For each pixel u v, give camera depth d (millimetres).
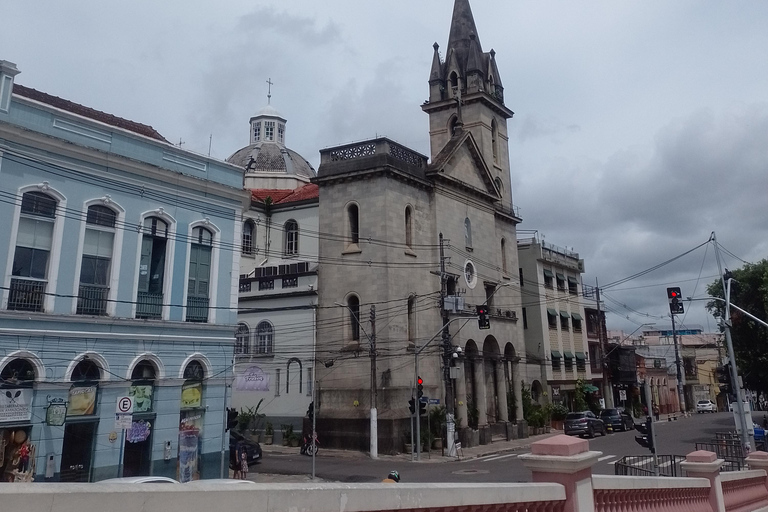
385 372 34219
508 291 47531
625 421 50281
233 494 3611
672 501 10672
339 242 37438
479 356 40688
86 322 18203
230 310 22516
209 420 21391
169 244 20797
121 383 18922
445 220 40594
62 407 17375
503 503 6215
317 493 4145
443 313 34250
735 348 39344
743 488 14594
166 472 19750
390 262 35844
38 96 22438
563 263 59312
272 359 37625
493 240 45750
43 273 17656
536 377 51062
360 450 33656
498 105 50750
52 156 17938
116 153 19500
